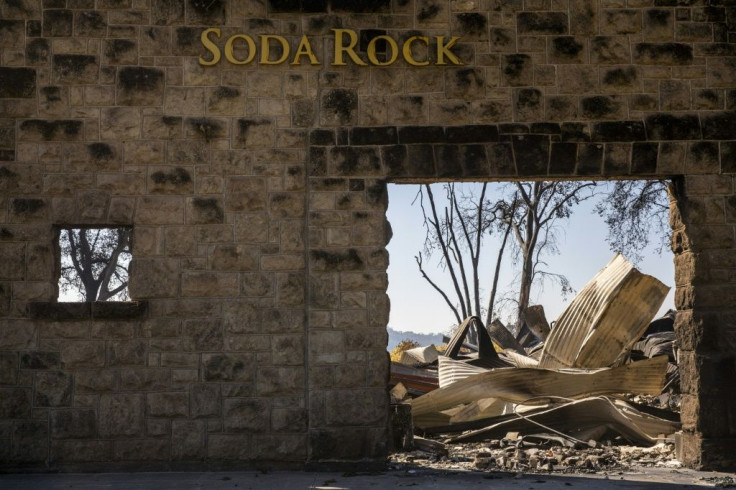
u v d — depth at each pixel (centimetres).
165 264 1248
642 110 1282
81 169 1257
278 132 1270
